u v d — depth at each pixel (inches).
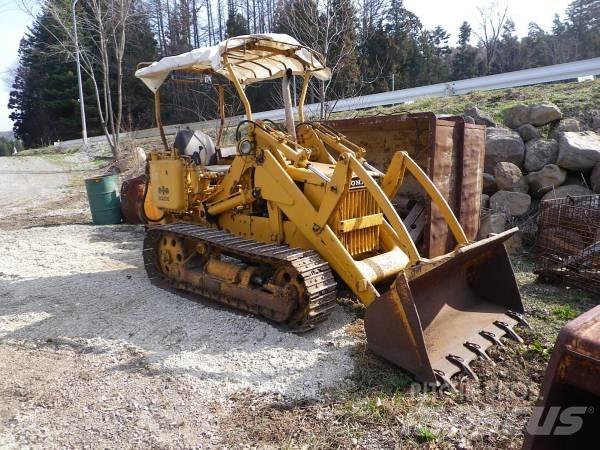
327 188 175.3
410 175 265.7
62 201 525.0
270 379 145.4
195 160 241.4
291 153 189.6
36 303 212.7
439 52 1801.2
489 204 288.5
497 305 180.9
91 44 1146.0
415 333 137.5
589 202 239.1
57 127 1480.1
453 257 152.0
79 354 165.5
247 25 1304.1
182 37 1401.3
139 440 119.8
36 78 1600.6
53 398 138.6
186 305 204.8
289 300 172.1
